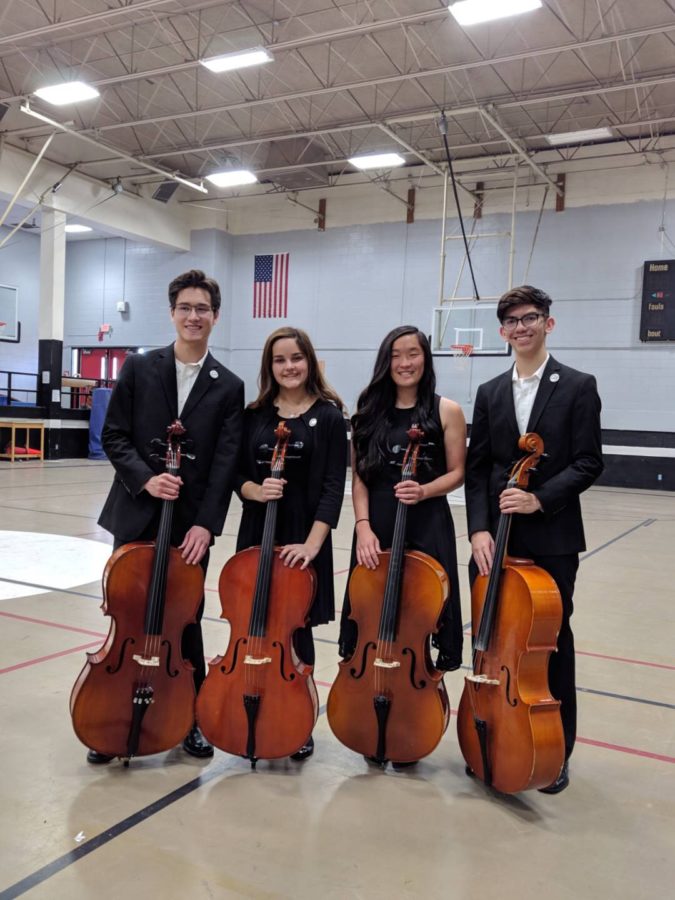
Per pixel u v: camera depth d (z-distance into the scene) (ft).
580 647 11.62
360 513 7.63
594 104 37.88
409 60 33.86
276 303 51.57
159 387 7.72
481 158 44.86
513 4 23.90
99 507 25.58
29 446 47.01
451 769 7.43
